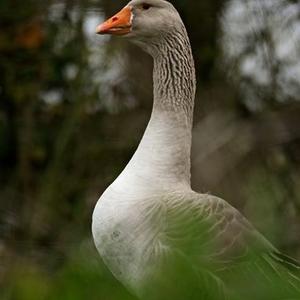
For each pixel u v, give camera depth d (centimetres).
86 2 1794
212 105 1830
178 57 1085
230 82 1848
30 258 1625
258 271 924
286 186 1852
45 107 1850
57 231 1727
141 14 1102
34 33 1798
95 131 1809
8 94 1811
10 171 1848
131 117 1817
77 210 1747
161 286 935
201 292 905
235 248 926
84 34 1809
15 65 1797
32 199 1789
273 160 1855
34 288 648
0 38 1792
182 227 926
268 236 763
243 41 1853
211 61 1859
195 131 1770
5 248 1658
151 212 955
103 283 665
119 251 974
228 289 915
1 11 1781
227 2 1850
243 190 1781
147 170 1008
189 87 1081
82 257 750
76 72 1786
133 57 1811
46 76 1809
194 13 1833
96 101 1786
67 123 1767
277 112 1838
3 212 1761
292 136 1825
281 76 1850
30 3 1795
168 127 1042
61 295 645
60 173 1767
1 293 1425
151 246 943
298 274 930
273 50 1844
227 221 938
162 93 1070
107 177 1788
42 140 1828
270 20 1845
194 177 1739
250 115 1845
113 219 977
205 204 945
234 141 1777
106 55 1762
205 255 904
